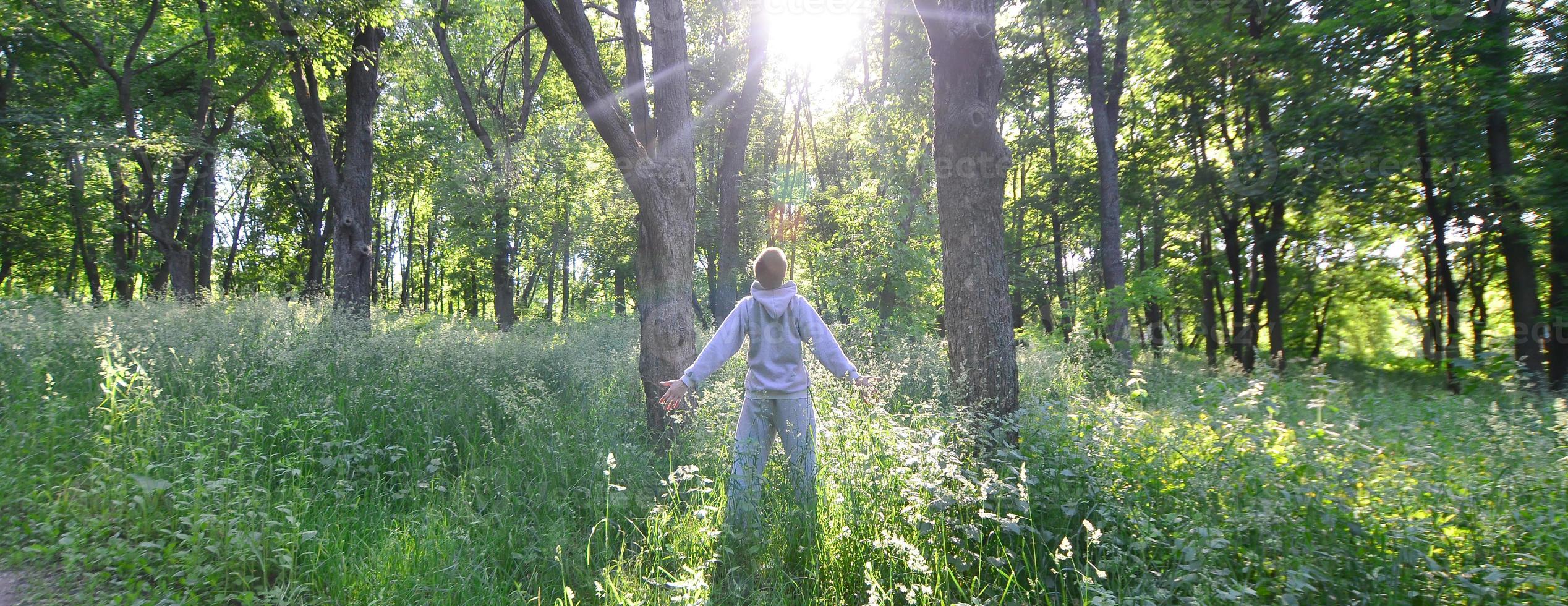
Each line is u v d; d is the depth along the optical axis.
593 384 6.91
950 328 5.09
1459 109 13.38
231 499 3.82
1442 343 20.02
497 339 10.77
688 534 3.75
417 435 5.20
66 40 20.98
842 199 16.38
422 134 29.55
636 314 26.81
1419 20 13.13
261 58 13.31
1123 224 24.88
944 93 5.04
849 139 22.52
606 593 3.25
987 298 4.95
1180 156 18.97
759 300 4.48
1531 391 9.48
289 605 3.17
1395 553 3.30
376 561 3.51
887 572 3.47
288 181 29.12
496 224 22.17
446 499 4.41
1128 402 6.37
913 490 3.68
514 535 3.99
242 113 25.44
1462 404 7.89
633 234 27.73
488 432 5.36
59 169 21.05
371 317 13.48
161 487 3.86
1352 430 4.62
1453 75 13.45
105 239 27.52
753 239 26.36
